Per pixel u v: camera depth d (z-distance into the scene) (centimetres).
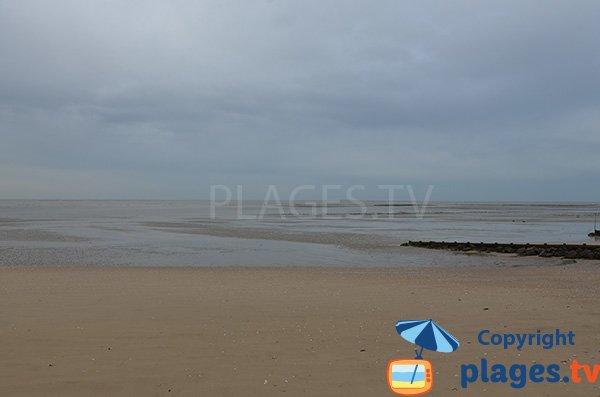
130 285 1373
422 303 1097
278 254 2680
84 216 7756
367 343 767
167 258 2458
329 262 2348
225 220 6762
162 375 622
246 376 620
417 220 7312
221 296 1184
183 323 887
